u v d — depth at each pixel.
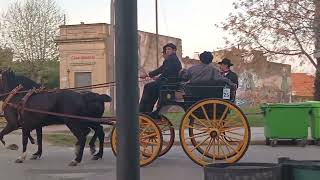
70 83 50.62
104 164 12.18
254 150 14.95
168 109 12.71
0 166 12.03
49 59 53.09
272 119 15.93
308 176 4.41
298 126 15.86
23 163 12.48
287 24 23.66
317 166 4.39
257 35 24.70
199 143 12.01
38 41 52.31
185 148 11.61
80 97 12.16
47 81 52.97
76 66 50.56
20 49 51.84
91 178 10.40
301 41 23.62
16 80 12.66
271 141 16.12
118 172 3.66
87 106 12.20
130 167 3.64
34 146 15.95
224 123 11.52
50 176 10.68
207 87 11.78
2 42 51.28
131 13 3.62
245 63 24.88
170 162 12.48
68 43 50.72
